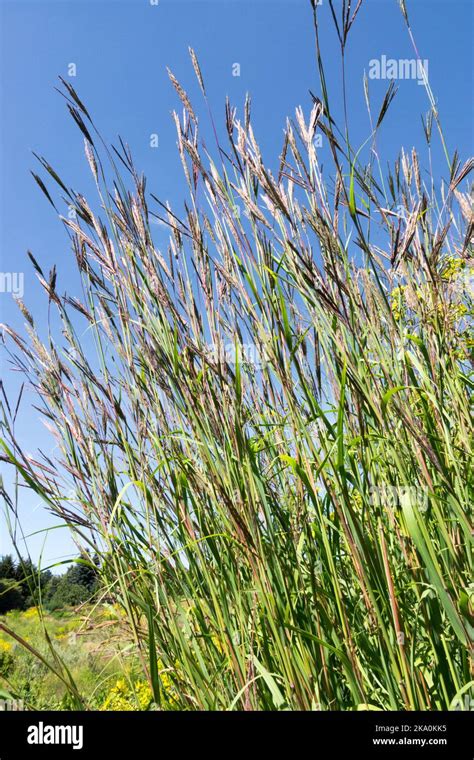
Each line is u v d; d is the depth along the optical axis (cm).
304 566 161
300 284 146
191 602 176
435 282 163
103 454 188
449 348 169
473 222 167
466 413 157
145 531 185
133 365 186
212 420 159
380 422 138
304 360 174
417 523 121
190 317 173
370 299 154
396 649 134
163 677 194
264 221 150
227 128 158
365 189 155
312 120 142
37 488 157
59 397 188
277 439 176
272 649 162
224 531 167
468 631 117
